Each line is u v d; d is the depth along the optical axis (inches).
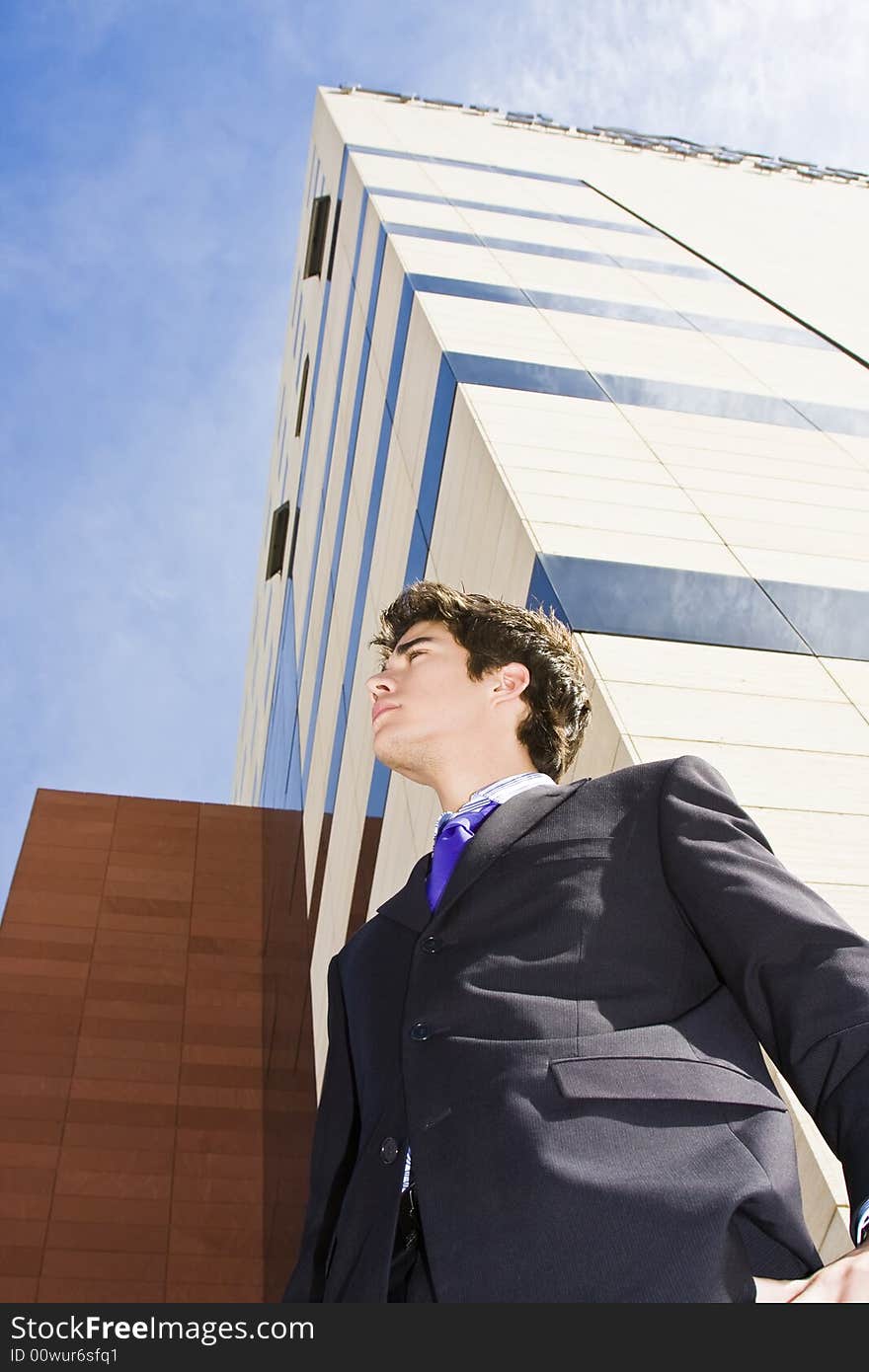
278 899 868.6
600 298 602.9
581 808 81.7
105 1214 652.1
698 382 484.4
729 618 298.0
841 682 277.0
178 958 855.1
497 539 358.9
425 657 109.5
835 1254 130.4
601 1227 57.6
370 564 627.8
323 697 797.9
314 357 1012.5
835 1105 58.8
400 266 614.5
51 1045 758.5
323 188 1015.6
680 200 1016.9
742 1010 68.4
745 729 249.9
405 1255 67.8
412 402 543.8
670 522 346.6
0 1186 656.4
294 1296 76.3
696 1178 59.1
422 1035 69.6
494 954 72.7
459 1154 62.4
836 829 218.1
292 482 1165.1
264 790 1210.0
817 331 601.0
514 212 794.2
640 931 72.8
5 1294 598.9
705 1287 55.2
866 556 342.0
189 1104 735.1
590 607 293.9
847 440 438.0
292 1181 630.5
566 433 405.1
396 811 496.4
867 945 65.3
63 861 928.9
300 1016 712.4
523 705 107.0
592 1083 62.9
